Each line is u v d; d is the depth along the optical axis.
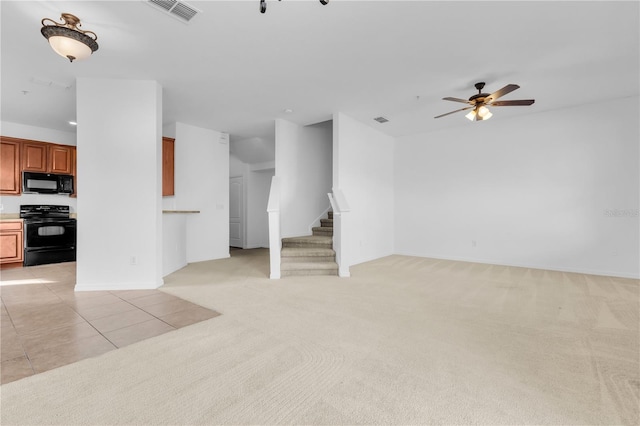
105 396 1.55
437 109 4.84
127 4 2.33
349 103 4.56
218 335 2.31
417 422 1.36
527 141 5.12
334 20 2.57
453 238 5.92
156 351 2.05
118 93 3.61
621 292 3.54
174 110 4.84
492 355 2.00
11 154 5.14
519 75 3.61
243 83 3.82
